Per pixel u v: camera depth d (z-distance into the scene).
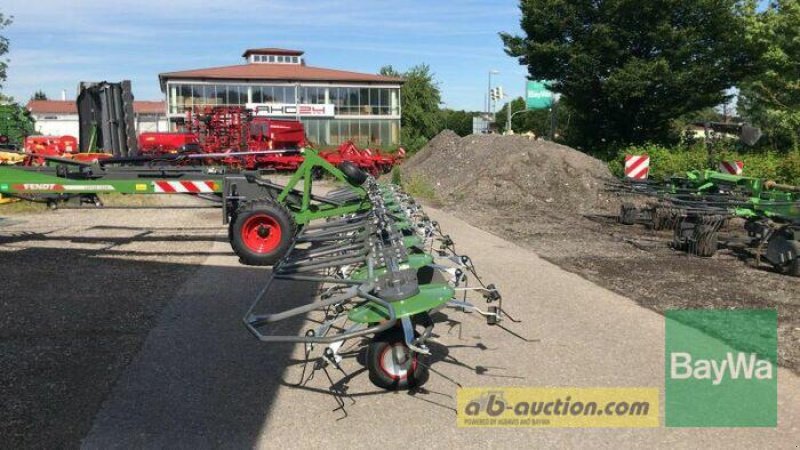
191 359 5.17
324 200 9.23
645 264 8.95
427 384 4.75
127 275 7.94
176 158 9.72
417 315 4.49
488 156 19.03
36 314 6.29
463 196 16.78
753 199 9.84
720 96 23.91
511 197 16.33
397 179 19.50
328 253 6.12
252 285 7.45
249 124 26.88
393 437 3.97
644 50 24.31
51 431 3.97
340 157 25.88
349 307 6.18
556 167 17.23
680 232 10.11
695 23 23.50
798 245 8.16
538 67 25.86
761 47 20.28
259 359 5.19
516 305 6.79
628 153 21.12
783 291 7.49
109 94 14.12
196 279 7.74
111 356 5.21
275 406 4.37
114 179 8.75
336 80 51.75
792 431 4.11
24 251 9.44
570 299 7.04
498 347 5.52
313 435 3.98
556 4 24.62
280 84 50.66
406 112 60.31
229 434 3.98
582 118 27.58
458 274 5.21
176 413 4.24
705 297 7.19
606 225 12.81
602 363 5.18
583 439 3.99
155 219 13.13
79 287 7.32
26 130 29.14
